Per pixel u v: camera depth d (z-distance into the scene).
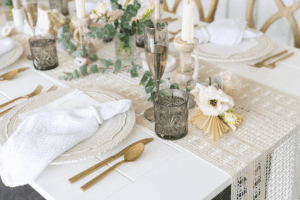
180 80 0.95
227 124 0.77
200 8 2.22
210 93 0.75
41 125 0.72
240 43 1.21
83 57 1.11
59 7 1.52
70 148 0.68
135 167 0.66
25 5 1.08
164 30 0.75
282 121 0.80
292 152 0.81
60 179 0.63
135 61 1.14
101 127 0.75
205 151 0.70
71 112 0.75
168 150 0.71
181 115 0.70
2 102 0.91
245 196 0.70
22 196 1.06
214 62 1.12
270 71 1.05
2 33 1.38
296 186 0.89
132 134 0.76
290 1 2.07
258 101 0.88
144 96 0.93
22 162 0.63
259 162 0.70
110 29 1.01
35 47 1.04
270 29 2.28
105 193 0.60
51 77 1.04
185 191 0.60
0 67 1.06
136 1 1.01
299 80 0.99
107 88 0.98
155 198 0.59
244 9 2.33
